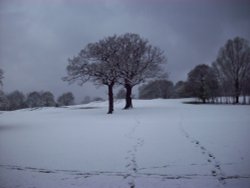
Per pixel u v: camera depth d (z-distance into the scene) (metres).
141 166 6.86
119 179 6.03
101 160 7.55
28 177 6.38
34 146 9.87
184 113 22.34
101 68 25.69
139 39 29.80
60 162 7.52
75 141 10.55
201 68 52.66
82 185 5.77
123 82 29.31
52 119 22.27
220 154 7.65
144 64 29.45
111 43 27.81
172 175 6.14
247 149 8.10
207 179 5.83
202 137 10.22
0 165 7.41
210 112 22.77
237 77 41.91
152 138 10.44
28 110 42.34
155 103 41.47
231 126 12.98
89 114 26.16
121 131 12.70
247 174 6.04
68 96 88.56
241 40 40.88
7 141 11.16
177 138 10.23
